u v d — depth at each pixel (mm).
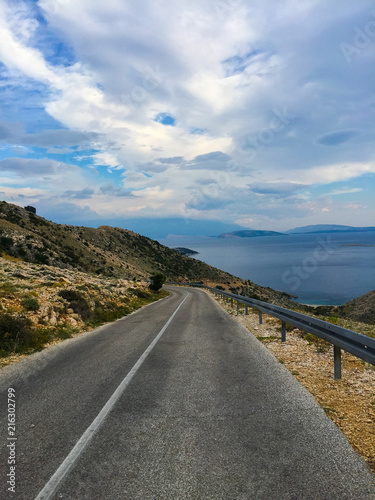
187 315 16188
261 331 10289
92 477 2543
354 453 2850
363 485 2379
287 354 6926
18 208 98688
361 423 3537
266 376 5262
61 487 2410
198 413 3820
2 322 8336
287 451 2893
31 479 2531
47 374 5852
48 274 24812
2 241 56594
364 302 68750
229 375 5387
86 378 5480
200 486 2395
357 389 4645
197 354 7070
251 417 3668
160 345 8281
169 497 2279
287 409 3881
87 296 17125
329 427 3383
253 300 13539
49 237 87562
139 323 13477
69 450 2996
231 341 8570
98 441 3168
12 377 5746
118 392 4660
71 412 3951
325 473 2543
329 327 5453
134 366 6168
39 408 4113
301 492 2303
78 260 78625
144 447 3021
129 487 2402
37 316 10984
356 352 4445
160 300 32781
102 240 132500
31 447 3074
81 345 8867
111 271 86125
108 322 14633
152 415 3795
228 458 2791
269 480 2457
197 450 2943
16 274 20109
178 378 5289
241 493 2303
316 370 5668
